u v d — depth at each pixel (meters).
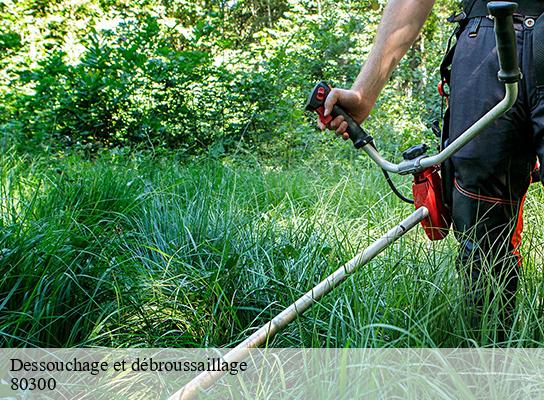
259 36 12.83
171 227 3.44
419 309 2.09
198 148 8.09
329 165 6.64
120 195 3.81
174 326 2.59
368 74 2.23
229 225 3.38
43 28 12.16
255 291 2.68
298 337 2.31
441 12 13.48
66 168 4.88
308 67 10.94
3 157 4.84
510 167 2.07
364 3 13.67
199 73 8.49
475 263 2.15
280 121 8.40
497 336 2.06
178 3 14.89
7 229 2.61
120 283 2.62
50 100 7.64
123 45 8.48
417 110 10.23
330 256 2.78
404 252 2.61
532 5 2.00
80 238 2.69
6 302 2.25
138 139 7.87
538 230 3.24
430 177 2.15
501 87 2.03
